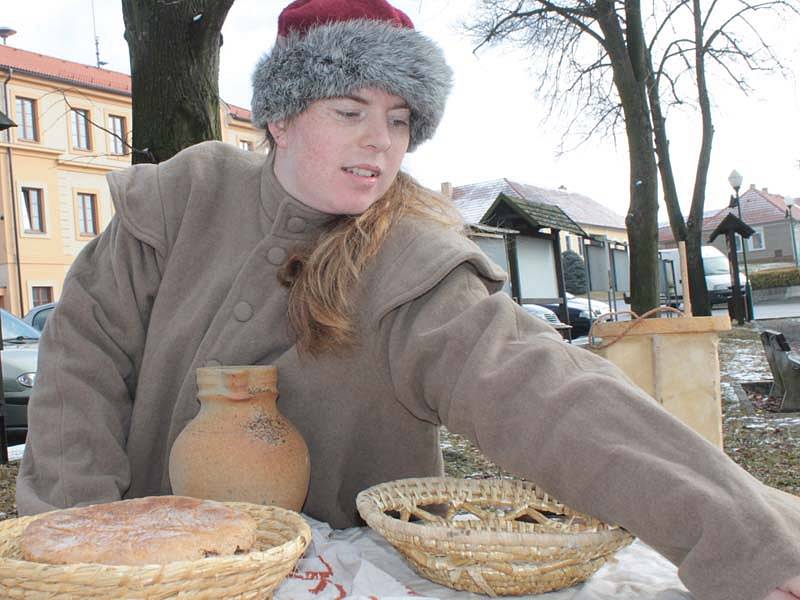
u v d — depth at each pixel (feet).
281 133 4.84
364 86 4.42
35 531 3.09
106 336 5.11
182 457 4.25
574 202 160.15
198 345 5.02
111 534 3.02
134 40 13.78
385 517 3.79
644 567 4.13
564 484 3.60
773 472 15.88
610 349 11.37
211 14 13.44
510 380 3.81
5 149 98.37
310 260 4.59
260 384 4.37
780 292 113.09
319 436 4.85
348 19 4.70
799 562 2.97
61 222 102.78
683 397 11.19
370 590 3.59
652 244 31.40
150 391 5.08
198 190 5.20
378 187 4.60
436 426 5.17
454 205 5.31
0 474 17.52
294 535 3.34
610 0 32.65
